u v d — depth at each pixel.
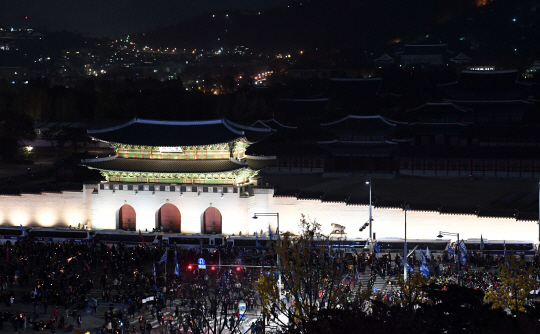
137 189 192.50
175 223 193.12
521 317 87.12
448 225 180.88
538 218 176.00
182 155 192.12
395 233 184.75
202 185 190.38
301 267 108.75
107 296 134.38
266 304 110.56
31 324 124.00
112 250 164.25
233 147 192.12
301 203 190.12
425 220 182.50
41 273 147.25
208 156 192.12
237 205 189.12
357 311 85.75
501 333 85.06
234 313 118.38
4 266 152.62
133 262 157.25
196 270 147.62
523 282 116.75
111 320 120.31
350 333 82.00
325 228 189.12
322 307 107.88
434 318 89.88
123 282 146.75
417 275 109.75
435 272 146.88
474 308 92.00
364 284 141.62
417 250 165.12
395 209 184.38
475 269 153.25
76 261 155.12
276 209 191.38
